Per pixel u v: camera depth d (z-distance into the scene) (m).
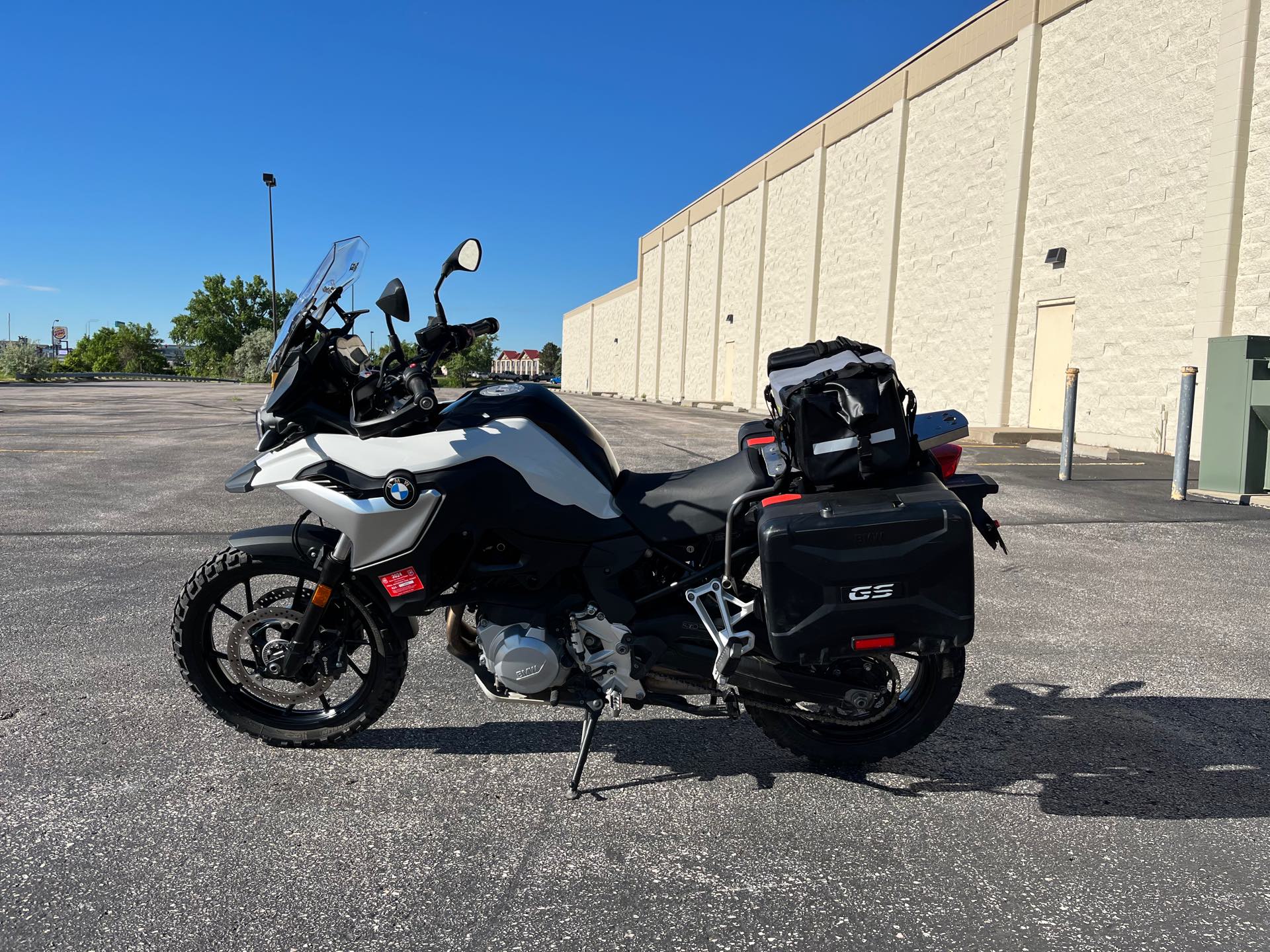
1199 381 11.88
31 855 2.26
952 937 1.99
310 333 2.71
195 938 1.94
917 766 2.84
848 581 2.33
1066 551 5.90
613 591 2.60
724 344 32.22
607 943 1.95
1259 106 11.13
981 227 16.59
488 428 2.57
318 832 2.40
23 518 6.57
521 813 2.52
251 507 7.06
